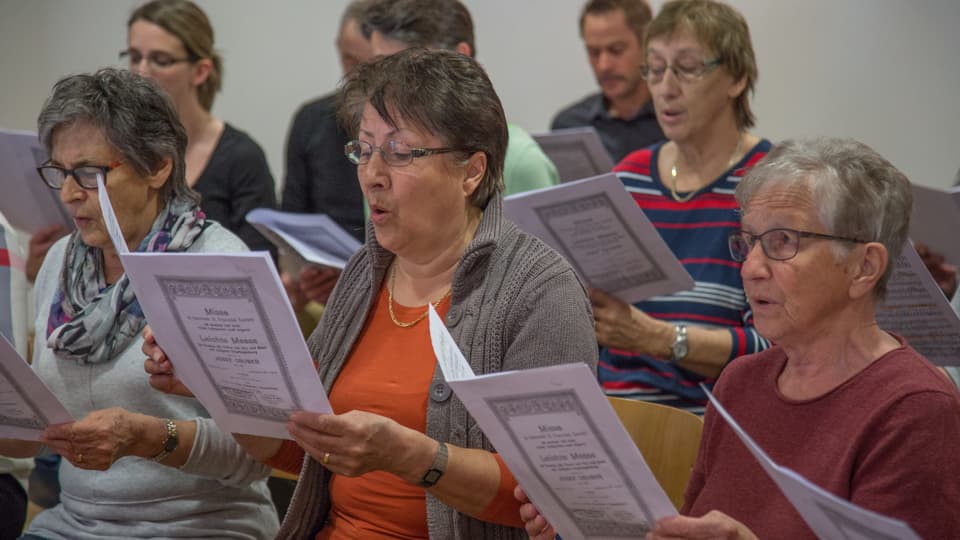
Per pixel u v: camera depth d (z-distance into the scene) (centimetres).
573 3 864
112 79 388
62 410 344
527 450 277
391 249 343
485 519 324
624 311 449
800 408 298
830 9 796
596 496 277
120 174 387
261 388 308
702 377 488
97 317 391
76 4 923
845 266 287
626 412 403
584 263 436
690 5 488
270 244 628
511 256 340
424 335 347
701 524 262
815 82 805
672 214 501
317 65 919
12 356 328
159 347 350
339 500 353
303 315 604
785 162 292
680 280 429
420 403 338
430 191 332
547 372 256
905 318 390
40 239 529
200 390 327
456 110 329
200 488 396
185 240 398
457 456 314
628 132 741
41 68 932
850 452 281
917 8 777
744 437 247
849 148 292
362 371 352
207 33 629
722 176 493
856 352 294
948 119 777
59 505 415
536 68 879
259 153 641
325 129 639
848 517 235
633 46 719
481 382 267
